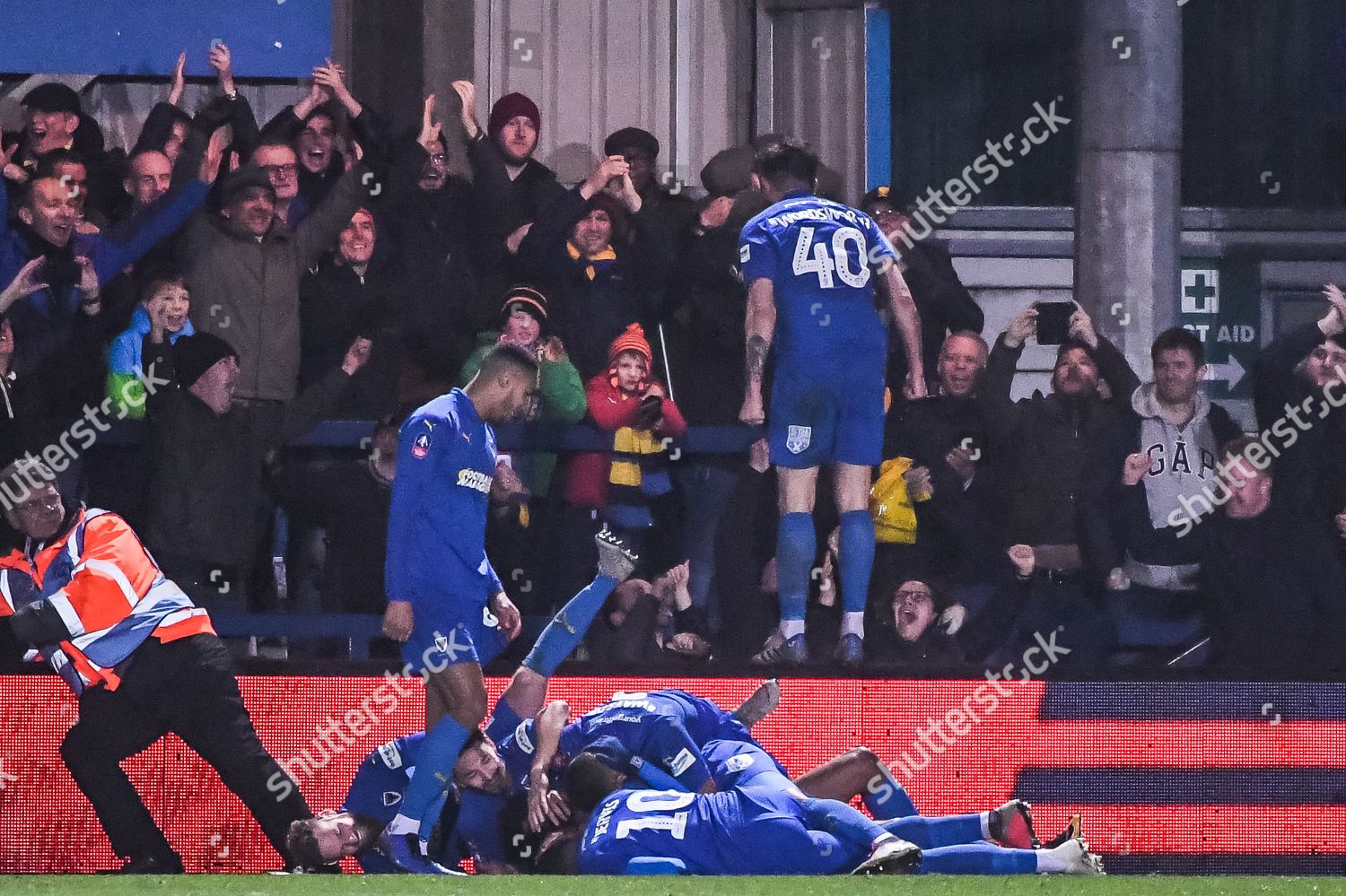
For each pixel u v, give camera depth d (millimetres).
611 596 19797
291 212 21281
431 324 20938
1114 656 20328
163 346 19797
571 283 20891
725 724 17906
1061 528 20516
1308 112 25734
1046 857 16797
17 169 20766
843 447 19750
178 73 22281
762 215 20156
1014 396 24375
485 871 17875
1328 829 18922
